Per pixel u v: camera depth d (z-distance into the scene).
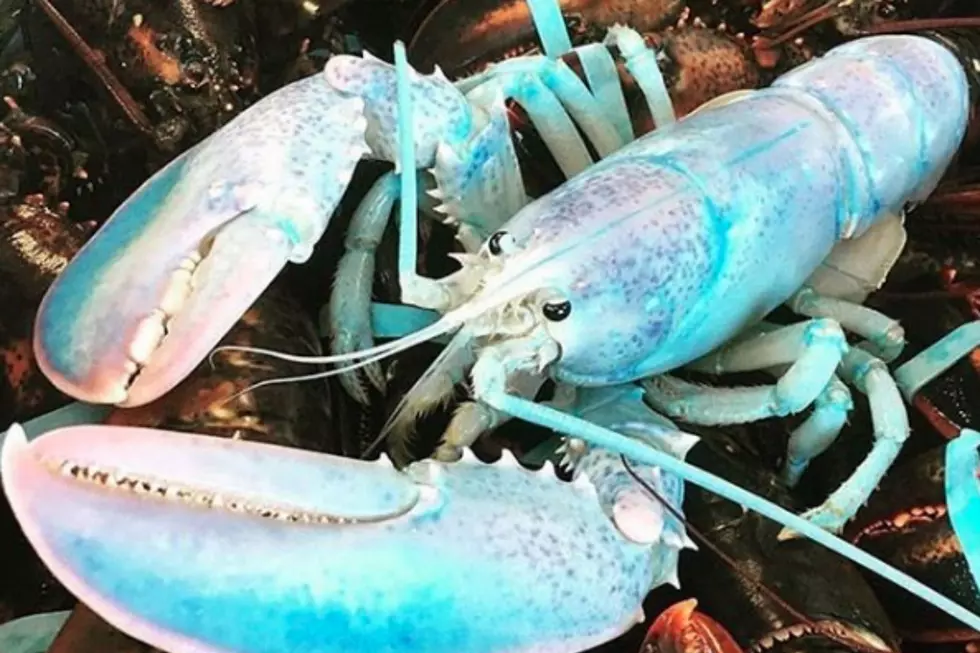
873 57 0.57
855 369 0.54
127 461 0.40
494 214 0.53
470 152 0.51
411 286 0.48
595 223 0.50
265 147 0.46
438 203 0.54
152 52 0.56
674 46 0.59
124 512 0.40
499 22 0.60
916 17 0.64
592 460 0.49
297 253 0.46
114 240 0.46
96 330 0.44
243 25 0.58
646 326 0.51
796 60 0.62
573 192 0.51
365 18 0.63
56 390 0.50
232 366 0.49
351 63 0.50
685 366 0.56
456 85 0.54
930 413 0.56
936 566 0.52
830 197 0.55
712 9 0.64
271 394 0.49
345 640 0.41
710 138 0.53
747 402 0.53
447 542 0.43
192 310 0.44
